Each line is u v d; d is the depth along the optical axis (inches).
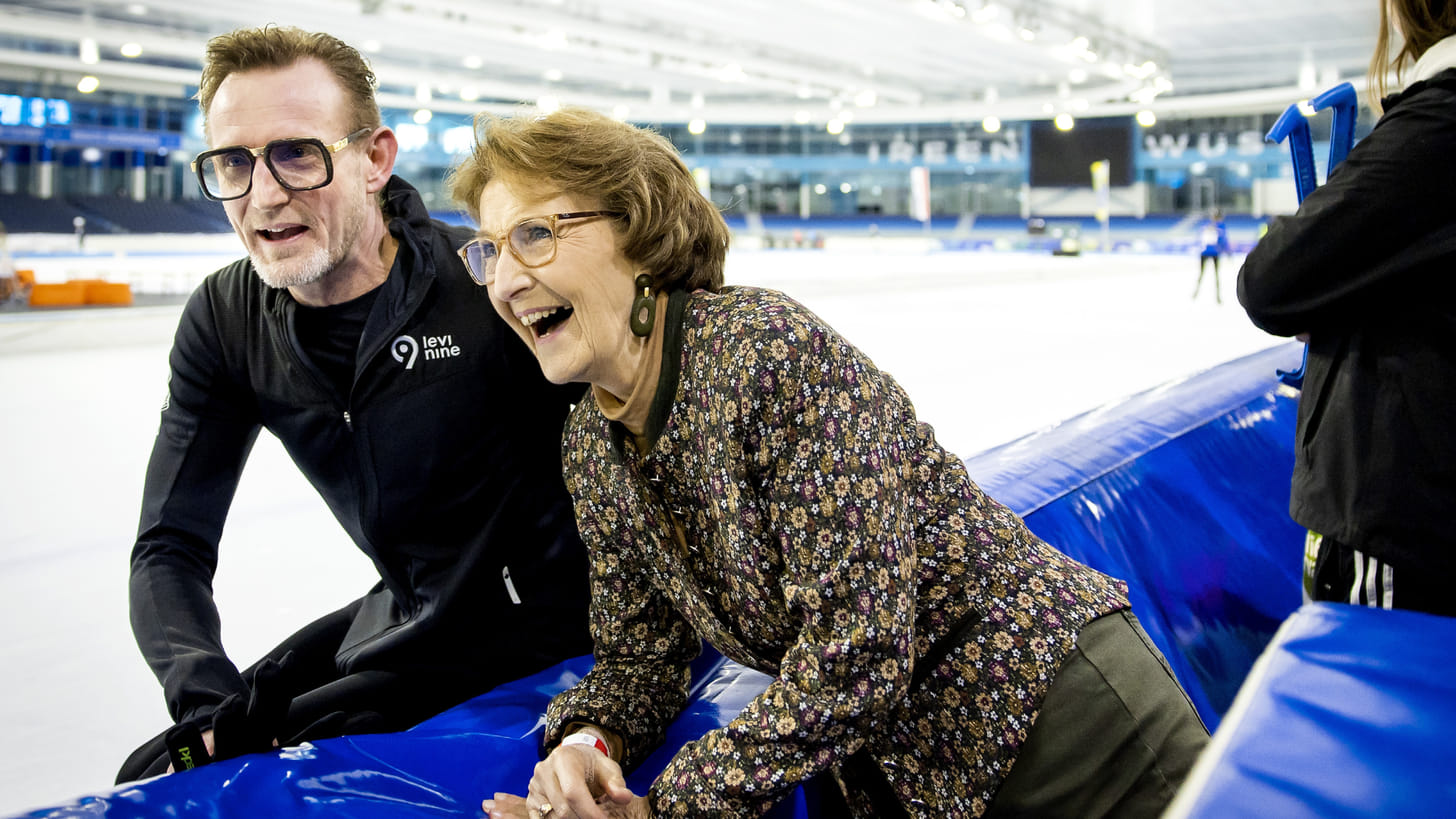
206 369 49.3
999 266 855.1
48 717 78.9
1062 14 845.8
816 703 31.2
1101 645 36.5
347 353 48.0
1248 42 984.3
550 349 34.1
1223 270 759.1
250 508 139.3
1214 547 76.4
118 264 761.6
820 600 31.0
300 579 109.9
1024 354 301.6
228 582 108.8
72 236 903.1
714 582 36.2
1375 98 47.1
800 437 30.6
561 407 50.3
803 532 31.0
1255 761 17.7
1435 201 40.1
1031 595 36.4
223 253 923.4
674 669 42.6
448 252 48.4
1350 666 20.6
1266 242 45.8
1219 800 16.8
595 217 32.2
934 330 369.1
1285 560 82.7
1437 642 21.3
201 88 44.9
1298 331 46.4
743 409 30.6
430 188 1294.3
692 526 35.5
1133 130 1406.3
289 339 46.9
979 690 35.8
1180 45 1007.0
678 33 869.2
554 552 51.6
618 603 41.0
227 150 43.1
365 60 46.8
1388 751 17.4
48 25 761.0
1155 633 66.5
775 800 32.9
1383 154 40.9
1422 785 16.4
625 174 32.0
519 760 41.2
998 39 900.0
